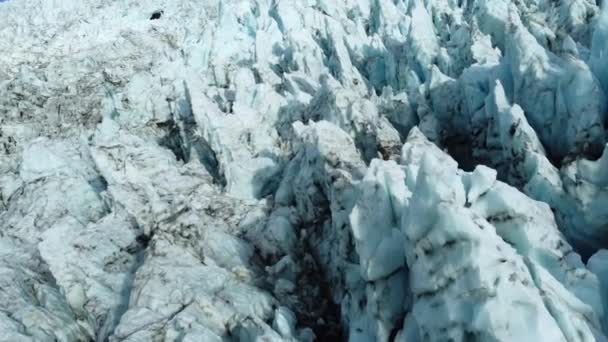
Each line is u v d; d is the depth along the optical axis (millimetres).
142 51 69125
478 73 22922
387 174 13609
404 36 39719
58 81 61875
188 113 34312
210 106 27844
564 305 10375
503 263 10180
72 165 30641
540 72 19094
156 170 27031
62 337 16984
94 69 65438
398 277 12914
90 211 26406
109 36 75688
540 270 11039
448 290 10727
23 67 57406
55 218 25625
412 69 31578
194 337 13484
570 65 17203
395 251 12945
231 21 53875
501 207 12508
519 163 17812
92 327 17500
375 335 13039
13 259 21703
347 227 16516
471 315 10227
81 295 18016
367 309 13484
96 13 87938
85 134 37125
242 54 49844
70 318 17938
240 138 27375
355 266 15523
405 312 12727
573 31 26484
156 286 16109
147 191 22578
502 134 18734
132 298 16281
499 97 19453
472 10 35312
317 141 19781
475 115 22391
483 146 22094
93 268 19016
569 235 15609
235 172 25703
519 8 33375
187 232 18766
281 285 17516
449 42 31750
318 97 27594
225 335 14555
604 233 14883
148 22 80562
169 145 38469
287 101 32312
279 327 14312
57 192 26969
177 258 17578
